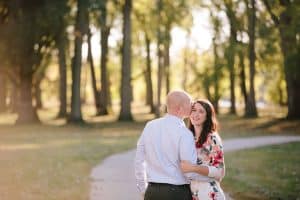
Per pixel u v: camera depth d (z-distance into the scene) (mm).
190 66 60594
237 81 59656
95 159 17891
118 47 53719
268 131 32156
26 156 18578
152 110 55969
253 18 41688
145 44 56656
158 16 44469
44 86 80812
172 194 5281
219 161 5891
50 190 11641
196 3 46594
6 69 37500
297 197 11008
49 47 37562
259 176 14008
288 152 20172
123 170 15211
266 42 41188
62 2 35875
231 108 54500
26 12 35719
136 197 10914
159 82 45844
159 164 5328
